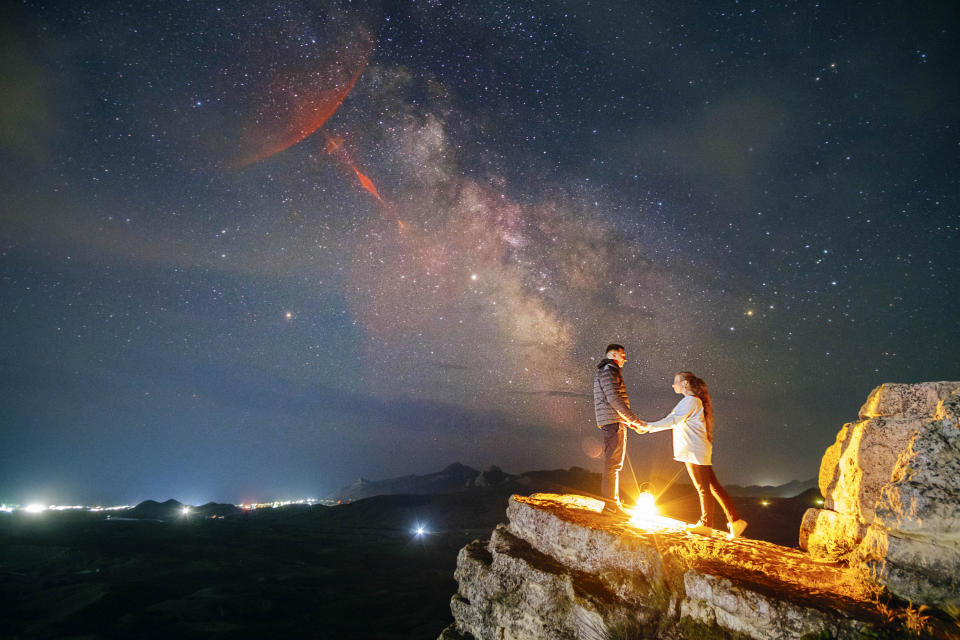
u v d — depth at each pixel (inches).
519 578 249.1
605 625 206.5
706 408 275.7
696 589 195.6
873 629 156.4
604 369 304.7
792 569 206.4
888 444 212.8
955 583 168.7
